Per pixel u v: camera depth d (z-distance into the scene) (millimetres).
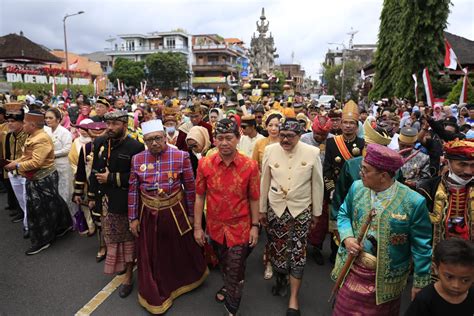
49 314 3277
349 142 4109
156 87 50094
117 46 67438
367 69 27375
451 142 2605
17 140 5168
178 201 3449
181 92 55906
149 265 3316
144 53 61969
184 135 4770
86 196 4672
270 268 4074
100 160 3580
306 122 6414
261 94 15617
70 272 4066
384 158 2150
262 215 3533
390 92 20109
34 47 35875
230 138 2955
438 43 17078
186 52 60625
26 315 3254
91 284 3814
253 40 29047
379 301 2309
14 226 5465
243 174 3064
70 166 5199
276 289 3676
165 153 3385
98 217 4094
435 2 16594
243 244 3119
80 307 3393
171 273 3500
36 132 4488
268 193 3510
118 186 3469
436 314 1915
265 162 3514
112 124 3400
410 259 2375
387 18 20672
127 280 3629
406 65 17734
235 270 3098
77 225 4922
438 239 2697
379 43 21312
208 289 3766
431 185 2826
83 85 36094
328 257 4586
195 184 3482
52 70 34656
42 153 4402
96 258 4414
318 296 3662
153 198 3330
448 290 1833
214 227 3170
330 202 4113
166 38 61312
